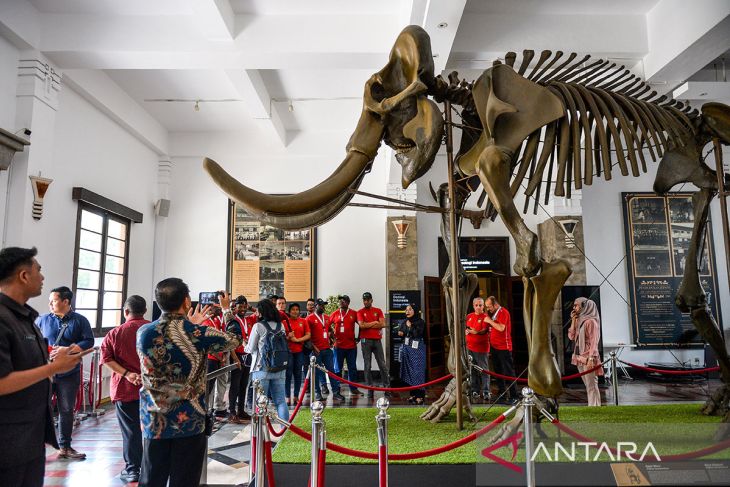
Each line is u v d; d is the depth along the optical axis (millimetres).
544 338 2920
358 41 5809
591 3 5828
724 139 4109
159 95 8125
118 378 3527
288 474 3176
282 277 9453
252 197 2863
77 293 6840
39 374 1849
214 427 5289
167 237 9539
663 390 7621
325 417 4691
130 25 5820
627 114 3934
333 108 8742
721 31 5008
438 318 9539
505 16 5996
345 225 9633
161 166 9594
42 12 5742
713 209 9453
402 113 3471
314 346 7082
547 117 3363
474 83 3668
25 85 5590
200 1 5137
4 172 5371
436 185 9898
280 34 5816
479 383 6379
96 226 7414
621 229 9523
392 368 8516
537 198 3775
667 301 9234
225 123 9344
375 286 9461
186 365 2260
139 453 3596
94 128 7316
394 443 3643
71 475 3809
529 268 2969
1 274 2037
